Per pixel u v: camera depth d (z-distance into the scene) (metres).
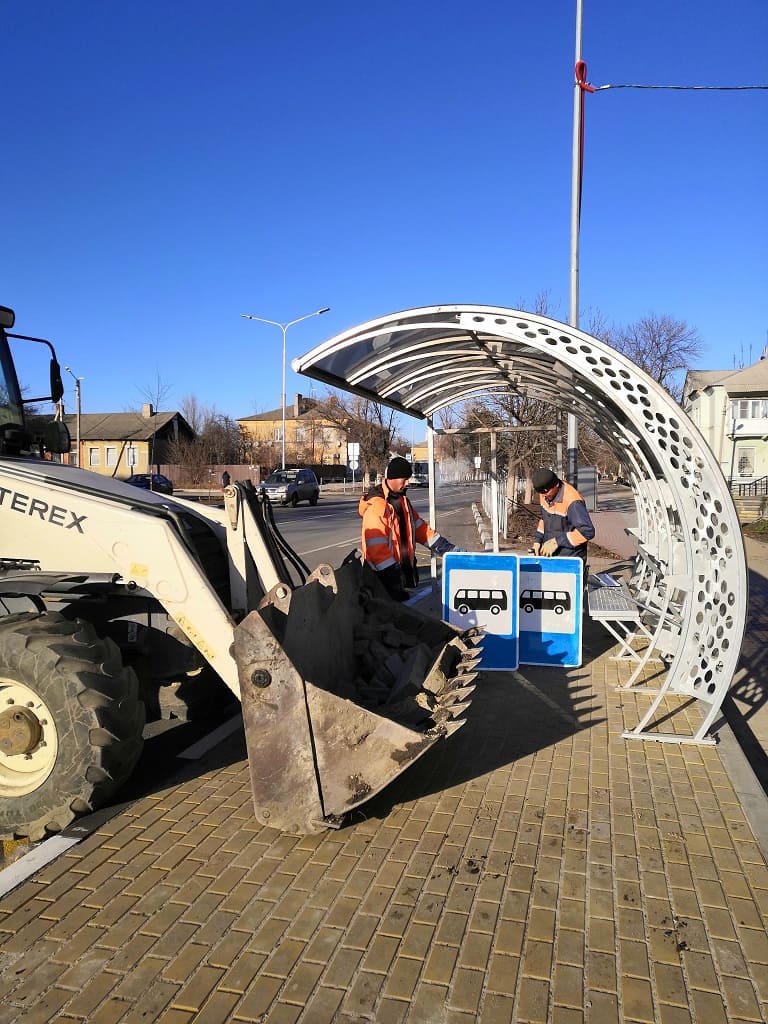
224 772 4.66
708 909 3.17
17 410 5.52
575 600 6.91
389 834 3.82
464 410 21.16
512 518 18.20
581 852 3.63
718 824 3.91
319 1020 2.54
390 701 4.43
